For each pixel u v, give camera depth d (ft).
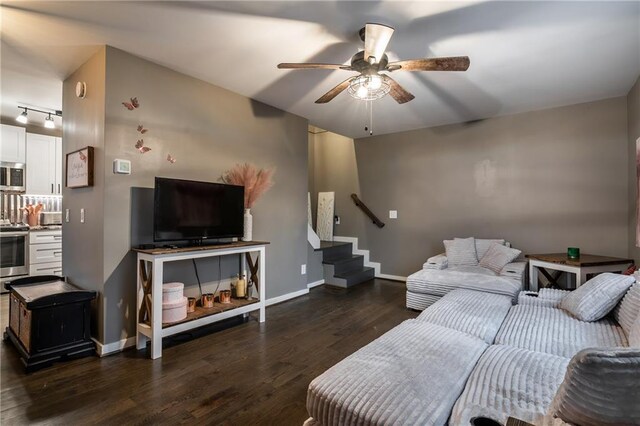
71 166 9.48
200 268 10.30
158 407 5.98
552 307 8.10
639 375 2.60
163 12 6.71
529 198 13.32
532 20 6.84
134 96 8.60
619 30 7.19
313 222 20.51
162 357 8.00
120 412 5.82
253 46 8.10
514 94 11.28
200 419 5.67
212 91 10.49
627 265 10.28
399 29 7.20
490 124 14.21
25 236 14.32
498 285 10.02
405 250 16.79
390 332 6.21
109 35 7.64
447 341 5.67
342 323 10.61
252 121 11.86
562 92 11.08
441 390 4.19
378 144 17.74
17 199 15.66
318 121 14.80
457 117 14.14
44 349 7.44
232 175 10.95
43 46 8.14
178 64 9.09
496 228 14.14
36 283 9.14
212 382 6.87
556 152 12.72
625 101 11.32
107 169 8.12
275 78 10.02
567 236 12.52
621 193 11.43
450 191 15.35
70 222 9.68
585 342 5.82
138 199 8.70
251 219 11.00
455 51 8.22
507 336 6.27
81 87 8.96
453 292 9.17
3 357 7.88
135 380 6.90
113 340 8.24
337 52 8.36
